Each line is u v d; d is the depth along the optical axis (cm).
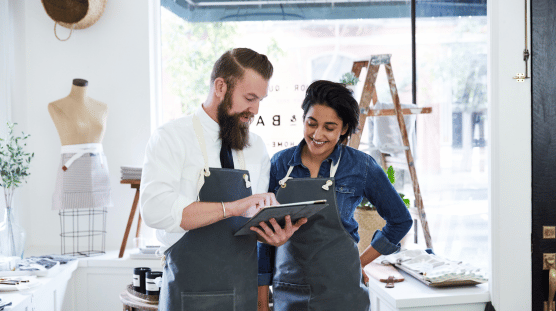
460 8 312
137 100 373
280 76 410
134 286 262
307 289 176
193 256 158
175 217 147
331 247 175
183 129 158
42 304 274
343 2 408
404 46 410
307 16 408
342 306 174
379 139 337
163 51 397
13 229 300
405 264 259
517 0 220
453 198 314
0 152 296
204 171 158
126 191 374
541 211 224
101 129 336
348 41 411
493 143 226
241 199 154
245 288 163
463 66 304
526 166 223
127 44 371
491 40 226
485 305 230
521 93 222
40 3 369
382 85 412
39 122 373
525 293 225
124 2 370
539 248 225
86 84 329
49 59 372
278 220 153
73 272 328
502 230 224
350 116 175
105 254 348
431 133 360
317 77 411
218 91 157
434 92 357
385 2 408
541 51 221
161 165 151
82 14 351
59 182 327
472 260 284
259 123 411
